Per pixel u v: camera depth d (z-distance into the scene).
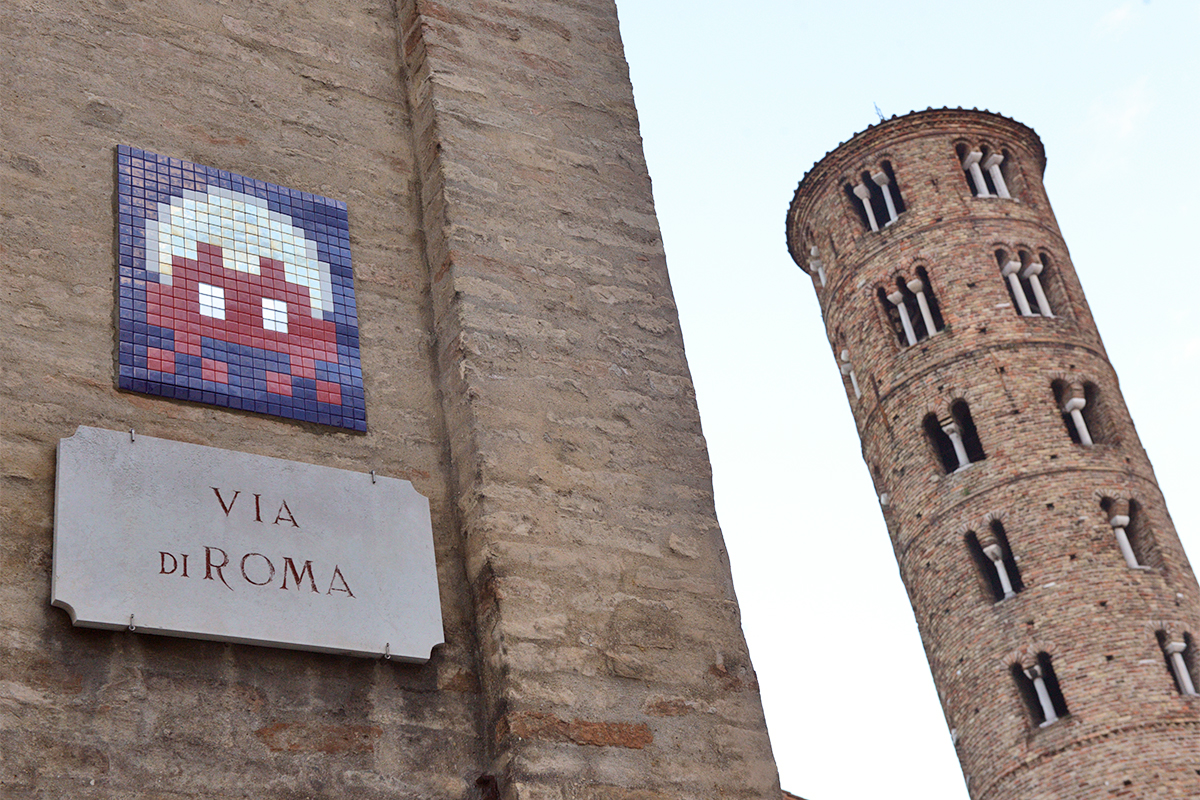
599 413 7.45
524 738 6.08
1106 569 41.94
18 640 5.46
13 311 6.36
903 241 49.16
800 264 54.19
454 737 6.20
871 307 49.06
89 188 6.96
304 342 7.09
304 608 6.06
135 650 5.66
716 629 6.95
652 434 7.55
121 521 5.85
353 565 6.32
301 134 7.96
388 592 6.34
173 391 6.52
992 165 50.81
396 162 8.21
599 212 8.40
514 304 7.62
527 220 8.06
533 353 7.48
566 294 7.86
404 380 7.32
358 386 7.12
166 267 6.88
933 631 44.34
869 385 48.41
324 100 8.20
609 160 8.73
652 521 7.17
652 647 6.70
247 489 6.26
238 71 7.96
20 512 5.78
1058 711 42.50
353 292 7.46
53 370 6.28
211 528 6.05
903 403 47.00
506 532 6.71
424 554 6.58
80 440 5.99
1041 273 49.25
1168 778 38.47
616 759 6.23
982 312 46.97
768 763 6.63
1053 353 46.22
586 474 7.15
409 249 7.88
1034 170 51.69
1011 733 40.94
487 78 8.62
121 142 7.25
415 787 5.98
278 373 6.89
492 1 9.05
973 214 48.94
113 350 6.51
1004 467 44.19
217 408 6.61
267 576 6.05
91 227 6.84
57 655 5.50
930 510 45.06
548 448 7.13
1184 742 39.00
